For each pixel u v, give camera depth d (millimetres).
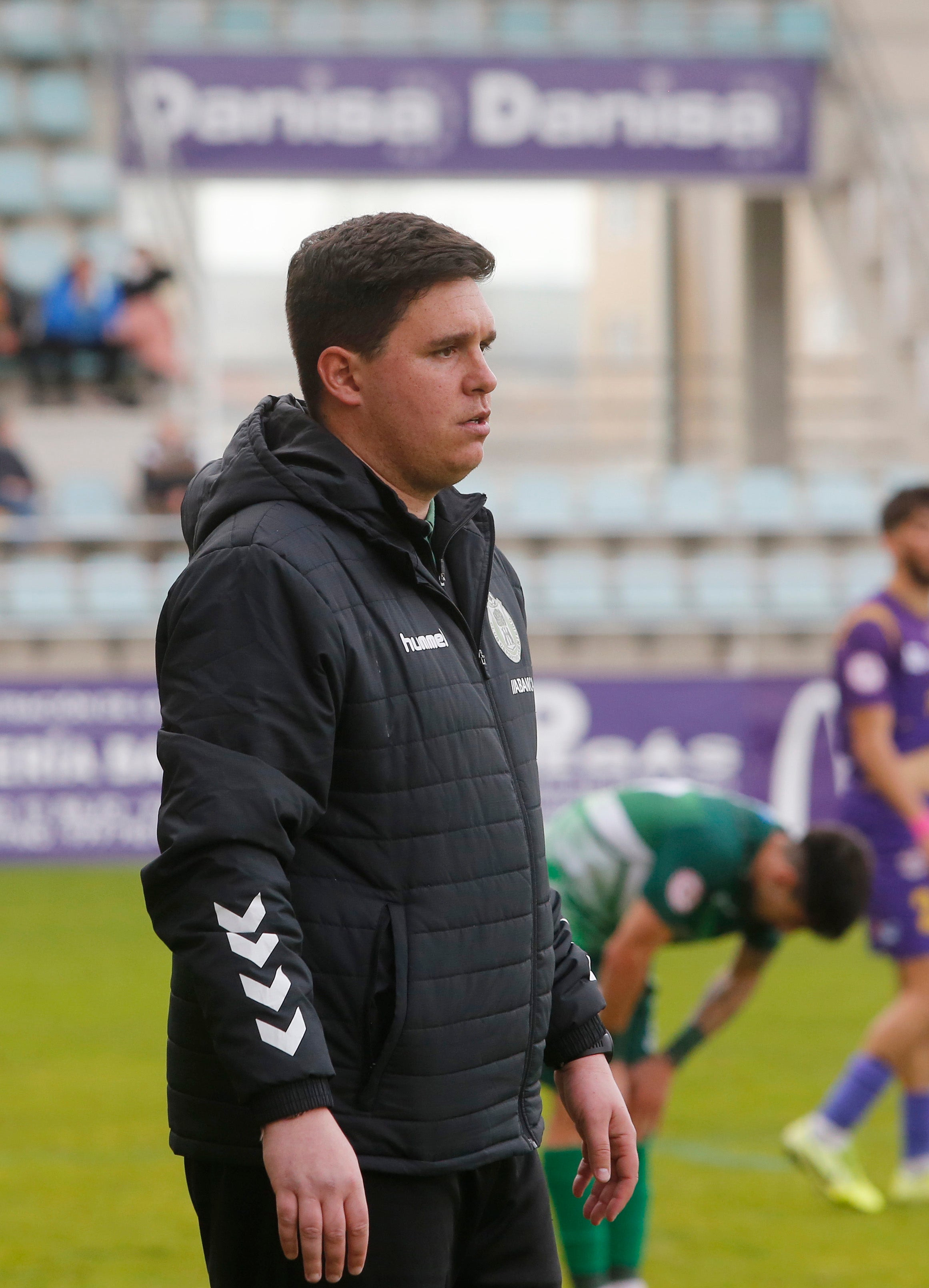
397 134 51719
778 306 59188
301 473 6879
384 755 6688
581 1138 7602
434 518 7414
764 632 45625
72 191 58094
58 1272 14039
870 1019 26016
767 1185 17109
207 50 51312
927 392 55500
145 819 40781
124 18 53844
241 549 6625
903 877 16453
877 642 16875
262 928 6203
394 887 6688
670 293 76938
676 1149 18578
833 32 54312
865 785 16938
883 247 55188
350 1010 6594
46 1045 23203
